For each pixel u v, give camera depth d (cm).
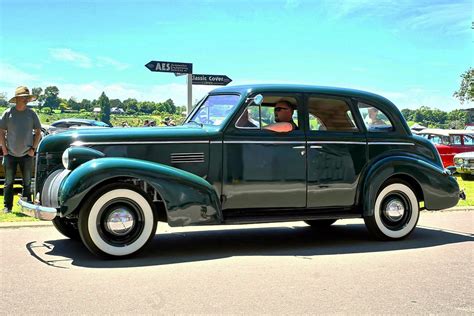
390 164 636
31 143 831
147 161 543
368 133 644
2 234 668
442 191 662
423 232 712
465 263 524
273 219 584
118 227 522
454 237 672
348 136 631
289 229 741
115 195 518
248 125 593
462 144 1827
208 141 573
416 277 468
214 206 552
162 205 596
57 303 388
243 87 611
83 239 517
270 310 375
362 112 648
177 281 448
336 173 623
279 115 613
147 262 517
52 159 582
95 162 512
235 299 399
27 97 822
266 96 598
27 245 599
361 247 605
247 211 600
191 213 540
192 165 568
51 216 514
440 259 541
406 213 654
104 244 518
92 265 503
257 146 589
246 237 670
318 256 554
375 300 400
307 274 475
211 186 556
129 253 529
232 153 581
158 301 393
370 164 640
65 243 611
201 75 1313
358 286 437
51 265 502
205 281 448
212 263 516
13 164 826
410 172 645
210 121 613
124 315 363
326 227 762
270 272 481
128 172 514
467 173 1623
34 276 462
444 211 916
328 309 378
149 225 535
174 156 563
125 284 438
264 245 616
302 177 607
